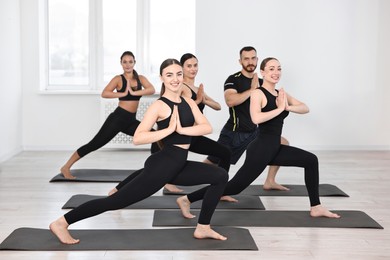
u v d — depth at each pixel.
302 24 8.23
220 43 8.25
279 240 4.21
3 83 7.39
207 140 4.88
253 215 4.84
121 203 3.91
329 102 8.34
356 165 7.22
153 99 8.37
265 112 4.50
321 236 4.30
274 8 8.20
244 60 5.35
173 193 5.59
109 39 8.55
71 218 4.00
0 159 7.27
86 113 8.38
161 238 4.19
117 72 8.60
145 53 8.56
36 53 8.24
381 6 8.22
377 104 8.35
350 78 8.30
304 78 8.30
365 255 3.90
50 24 8.47
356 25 8.24
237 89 5.41
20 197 5.46
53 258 3.79
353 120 8.38
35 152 8.16
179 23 8.59
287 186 5.95
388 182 6.25
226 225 4.55
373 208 5.13
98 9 8.45
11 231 4.37
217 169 4.07
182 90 5.08
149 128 3.95
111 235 4.25
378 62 8.29
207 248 3.98
